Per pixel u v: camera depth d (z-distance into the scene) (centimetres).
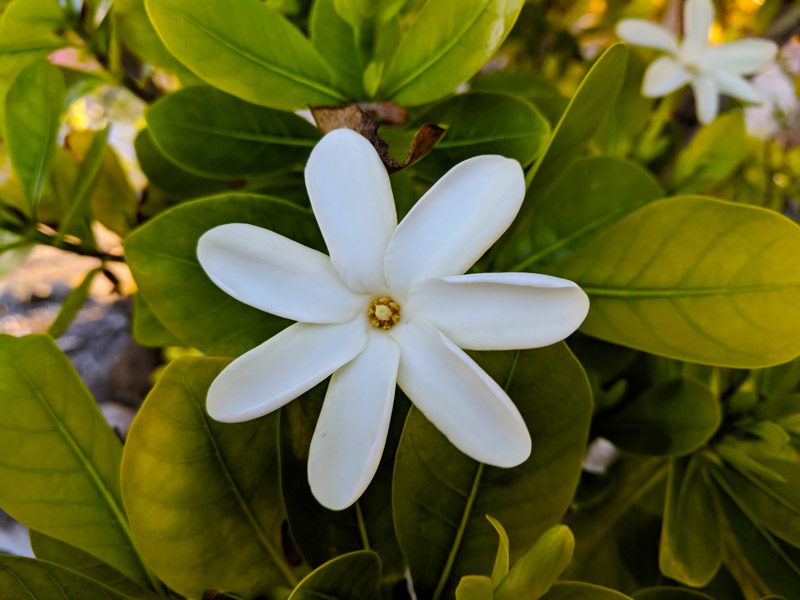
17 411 14
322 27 18
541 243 19
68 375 15
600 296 16
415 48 16
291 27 16
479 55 15
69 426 15
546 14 32
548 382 14
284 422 14
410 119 18
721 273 15
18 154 19
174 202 24
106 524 15
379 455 12
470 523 15
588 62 32
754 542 18
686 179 25
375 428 12
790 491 18
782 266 14
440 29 15
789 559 18
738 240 14
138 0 19
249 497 15
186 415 14
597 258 16
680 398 19
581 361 21
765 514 18
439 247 12
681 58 26
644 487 22
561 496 15
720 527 18
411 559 15
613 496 22
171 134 17
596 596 13
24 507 14
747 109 36
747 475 18
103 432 15
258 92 16
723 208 14
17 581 13
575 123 15
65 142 23
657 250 15
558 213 19
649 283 15
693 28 26
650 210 15
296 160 18
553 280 11
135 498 13
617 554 21
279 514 15
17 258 20
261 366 12
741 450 19
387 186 12
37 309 43
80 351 41
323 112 15
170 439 14
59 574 13
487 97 17
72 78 21
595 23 36
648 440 19
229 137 18
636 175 19
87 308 43
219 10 15
